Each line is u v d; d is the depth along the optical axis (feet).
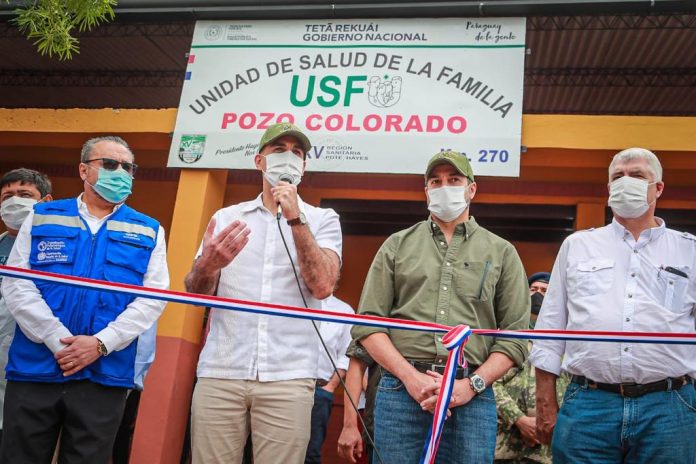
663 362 10.08
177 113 20.92
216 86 20.89
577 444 10.35
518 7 19.81
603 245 11.29
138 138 22.24
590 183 28.37
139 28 31.91
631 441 10.08
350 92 20.27
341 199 30.58
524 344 10.63
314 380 10.55
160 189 32.30
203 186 20.49
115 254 11.34
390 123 19.88
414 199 29.25
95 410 10.55
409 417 10.20
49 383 10.44
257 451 9.98
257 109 20.57
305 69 20.67
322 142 19.99
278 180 10.89
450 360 8.88
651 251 10.95
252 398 10.09
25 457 10.29
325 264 10.46
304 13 20.83
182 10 21.26
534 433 13.01
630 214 11.06
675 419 9.93
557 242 33.32
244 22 21.30
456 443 10.02
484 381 10.06
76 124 22.29
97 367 10.62
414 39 20.39
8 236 14.96
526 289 11.14
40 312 10.58
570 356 10.87
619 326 10.57
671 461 9.84
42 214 11.54
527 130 19.81
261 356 10.19
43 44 14.17
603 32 29.89
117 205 12.00
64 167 33.04
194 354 20.11
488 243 11.20
